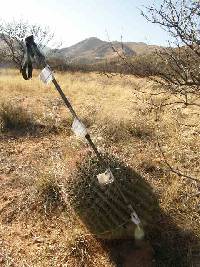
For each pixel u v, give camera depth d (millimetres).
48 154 6652
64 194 4215
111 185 3838
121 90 12344
